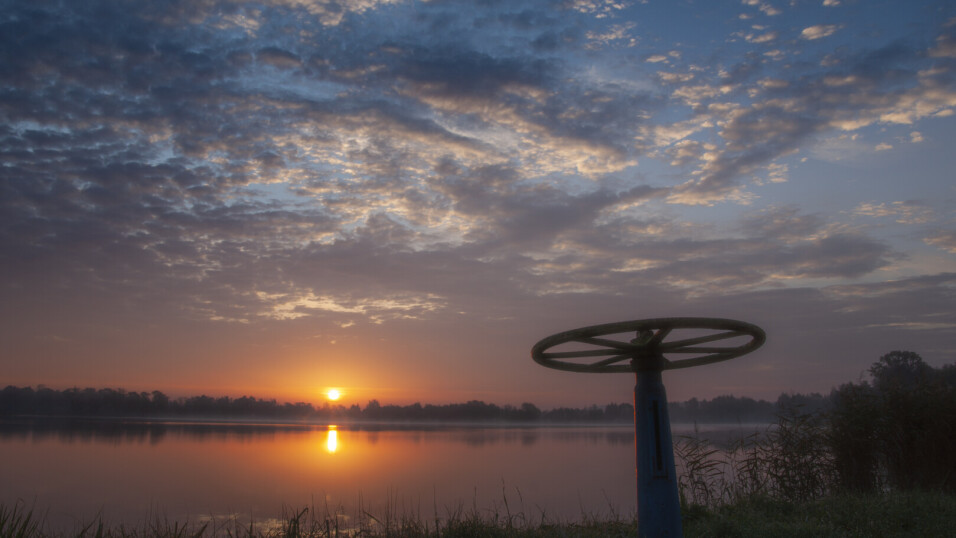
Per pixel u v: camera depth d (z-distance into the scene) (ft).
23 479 62.34
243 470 72.33
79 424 247.50
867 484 29.94
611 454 100.12
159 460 85.46
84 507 43.45
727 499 26.30
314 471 70.59
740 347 14.85
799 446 30.55
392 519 26.89
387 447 122.11
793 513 21.48
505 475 63.67
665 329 11.52
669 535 11.84
